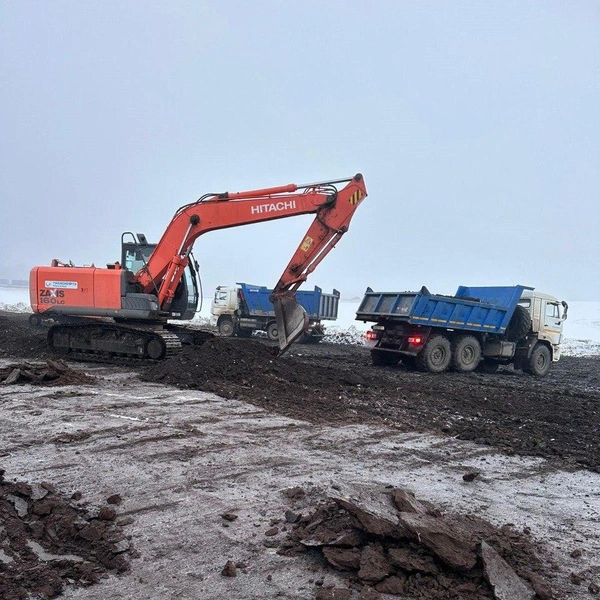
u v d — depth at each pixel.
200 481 5.54
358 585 3.80
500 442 7.68
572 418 9.60
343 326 37.50
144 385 10.17
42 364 11.16
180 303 13.74
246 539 4.41
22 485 5.08
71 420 7.39
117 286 13.08
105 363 13.17
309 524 4.57
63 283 13.39
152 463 5.96
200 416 8.05
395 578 3.80
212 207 12.97
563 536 4.72
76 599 3.63
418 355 15.29
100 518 4.63
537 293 17.34
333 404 9.48
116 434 6.88
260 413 8.52
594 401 11.76
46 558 4.12
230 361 11.29
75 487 5.25
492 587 3.65
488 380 14.63
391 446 7.18
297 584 3.84
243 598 3.67
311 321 23.30
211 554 4.20
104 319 13.42
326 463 6.30
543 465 6.76
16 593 3.63
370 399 10.16
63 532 4.45
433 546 3.91
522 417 9.52
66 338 13.74
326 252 12.53
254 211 12.84
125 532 4.47
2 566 3.93
